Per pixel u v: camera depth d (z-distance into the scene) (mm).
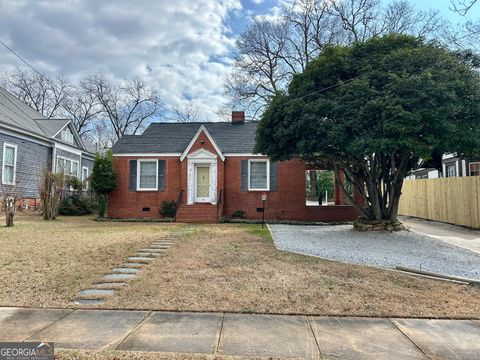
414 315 4629
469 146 10047
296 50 29562
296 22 29016
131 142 19094
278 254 8312
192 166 17922
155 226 14242
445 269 7184
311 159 13227
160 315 4566
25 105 25203
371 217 12938
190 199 17750
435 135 9758
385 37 11781
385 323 4371
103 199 18156
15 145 18891
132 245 9148
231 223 16000
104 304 4938
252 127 20375
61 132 23844
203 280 6074
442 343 3807
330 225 15734
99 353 3447
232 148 18219
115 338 3836
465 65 10398
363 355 3498
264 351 3559
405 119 9297
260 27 29922
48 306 4852
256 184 17969
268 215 17625
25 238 10242
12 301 5020
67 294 5340
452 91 9461
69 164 25250
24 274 6348
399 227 12500
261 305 4953
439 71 9828
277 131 11875
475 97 9836
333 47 12195
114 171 17984
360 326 4266
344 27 27469
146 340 3791
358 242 10367
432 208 17547
